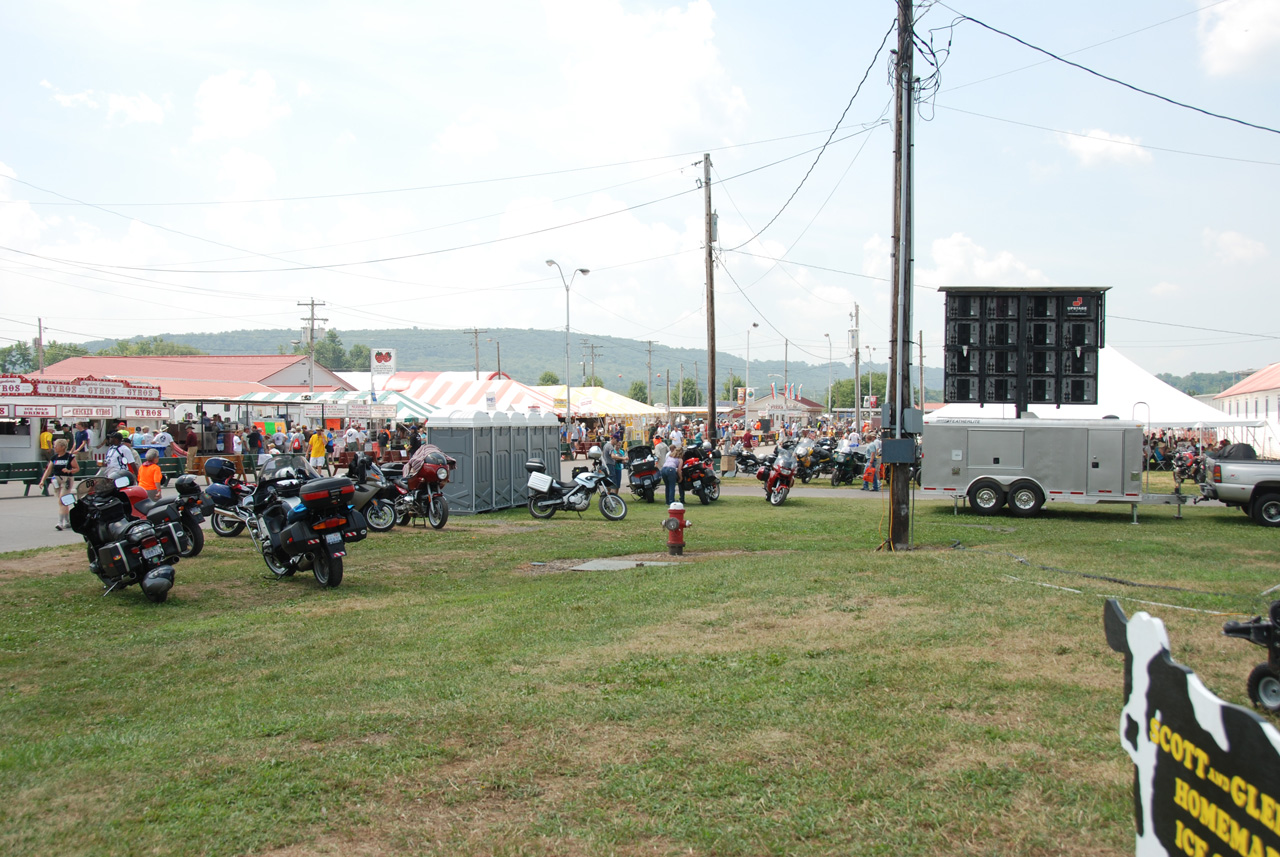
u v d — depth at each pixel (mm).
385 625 7910
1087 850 3381
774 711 5078
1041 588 8898
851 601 8281
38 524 16219
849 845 3457
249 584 10188
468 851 3445
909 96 12711
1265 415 51719
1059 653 6336
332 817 3758
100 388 28828
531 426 21453
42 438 24656
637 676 5887
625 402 59188
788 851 3414
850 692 5449
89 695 5914
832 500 22531
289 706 5449
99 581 10180
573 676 5938
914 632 7004
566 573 10875
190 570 10938
